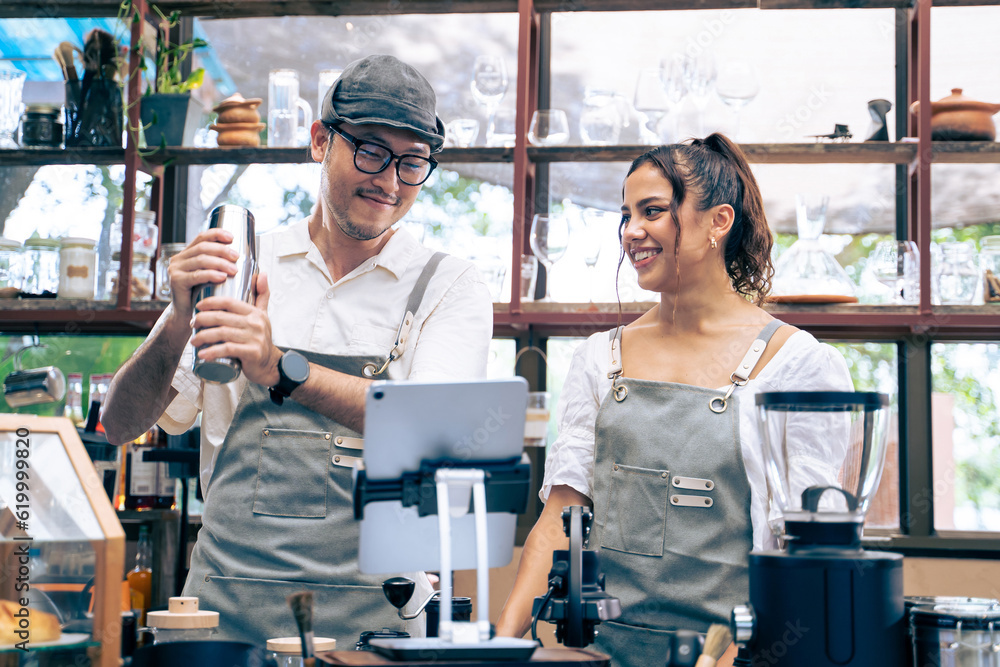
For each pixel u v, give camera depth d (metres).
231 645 0.91
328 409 1.23
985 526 2.49
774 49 2.65
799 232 2.37
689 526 1.32
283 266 1.57
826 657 0.89
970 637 0.92
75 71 2.55
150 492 2.34
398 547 0.88
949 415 2.53
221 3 2.63
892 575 0.92
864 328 2.40
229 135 2.54
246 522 1.41
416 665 0.77
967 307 2.26
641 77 2.47
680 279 1.43
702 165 1.44
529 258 2.44
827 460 1.08
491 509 0.89
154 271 2.57
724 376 1.38
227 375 1.08
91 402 2.28
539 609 0.98
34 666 0.90
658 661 1.28
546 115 2.47
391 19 2.75
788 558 0.91
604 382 1.47
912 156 2.40
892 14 2.61
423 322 1.51
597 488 1.41
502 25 2.73
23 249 2.51
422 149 1.42
